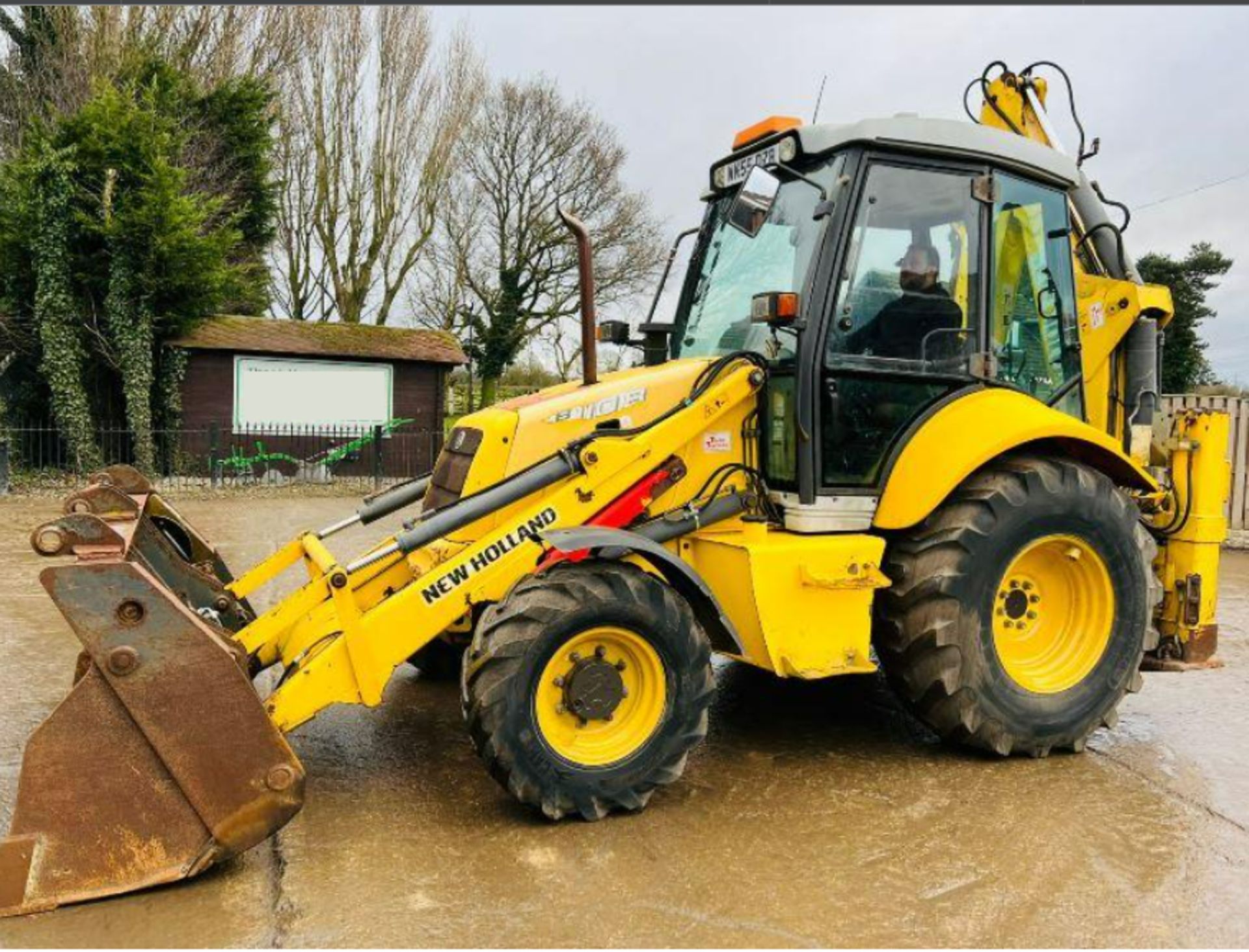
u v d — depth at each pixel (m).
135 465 16.14
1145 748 4.36
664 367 4.34
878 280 4.12
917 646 3.99
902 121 4.14
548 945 2.70
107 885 2.90
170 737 2.93
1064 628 4.36
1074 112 5.27
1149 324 4.87
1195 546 4.62
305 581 8.08
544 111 26.41
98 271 15.99
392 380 18.84
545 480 3.79
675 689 3.54
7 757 4.05
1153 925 2.85
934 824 3.51
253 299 21.59
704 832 3.42
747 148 4.55
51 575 2.85
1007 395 4.25
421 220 27.25
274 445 17.86
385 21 26.17
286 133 25.52
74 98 18.39
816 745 4.35
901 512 4.02
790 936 2.76
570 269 26.73
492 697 3.29
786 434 4.11
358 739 4.38
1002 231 4.41
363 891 2.98
